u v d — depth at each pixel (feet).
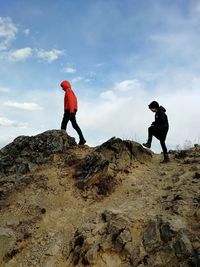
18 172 17.65
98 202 15.07
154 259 11.52
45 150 18.48
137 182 16.03
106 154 17.43
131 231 12.56
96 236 12.74
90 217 14.15
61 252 12.87
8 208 15.44
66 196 15.51
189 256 11.28
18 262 13.01
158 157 18.66
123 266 11.71
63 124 19.83
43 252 13.06
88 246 12.39
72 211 14.76
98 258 12.04
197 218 12.47
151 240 12.01
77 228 13.66
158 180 15.85
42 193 15.84
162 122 17.28
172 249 11.56
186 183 14.78
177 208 13.05
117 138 17.67
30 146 18.75
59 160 17.92
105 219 13.44
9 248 13.43
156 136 17.53
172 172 16.34
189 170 15.94
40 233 13.97
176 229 11.94
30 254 13.17
